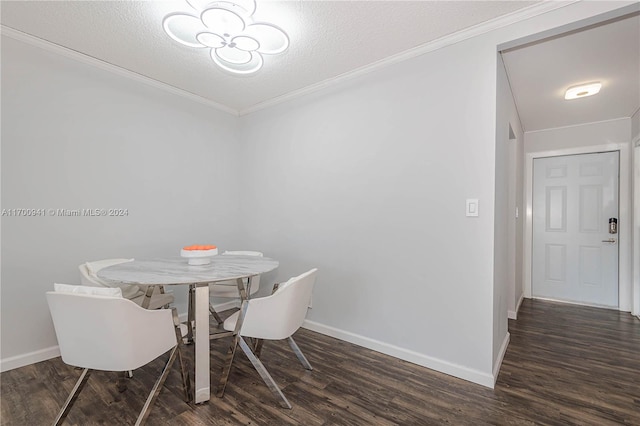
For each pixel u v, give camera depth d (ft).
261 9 5.85
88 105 7.89
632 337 8.71
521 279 12.64
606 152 11.73
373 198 7.95
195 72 8.57
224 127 11.25
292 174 9.91
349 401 5.65
